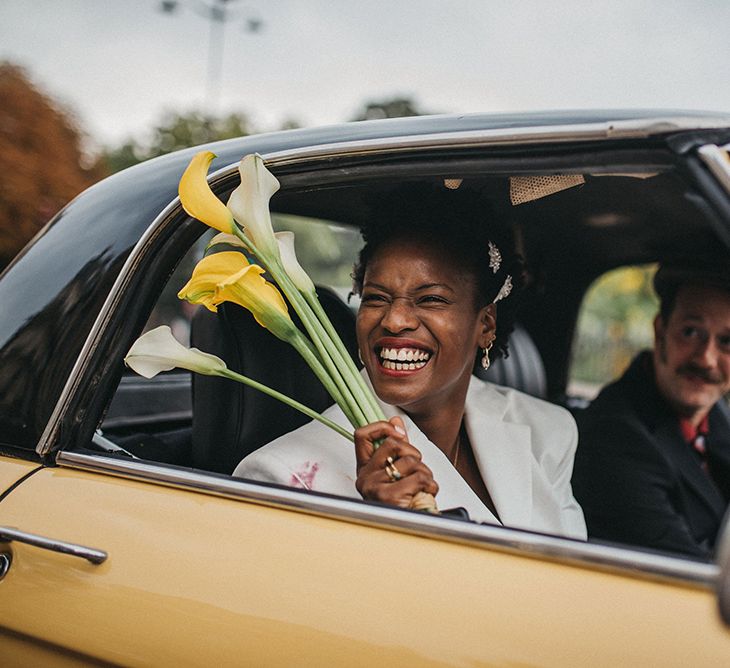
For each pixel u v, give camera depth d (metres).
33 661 1.45
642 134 1.28
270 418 1.98
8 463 1.60
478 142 1.41
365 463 1.47
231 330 1.93
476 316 1.82
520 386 2.92
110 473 1.54
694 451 2.32
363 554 1.30
